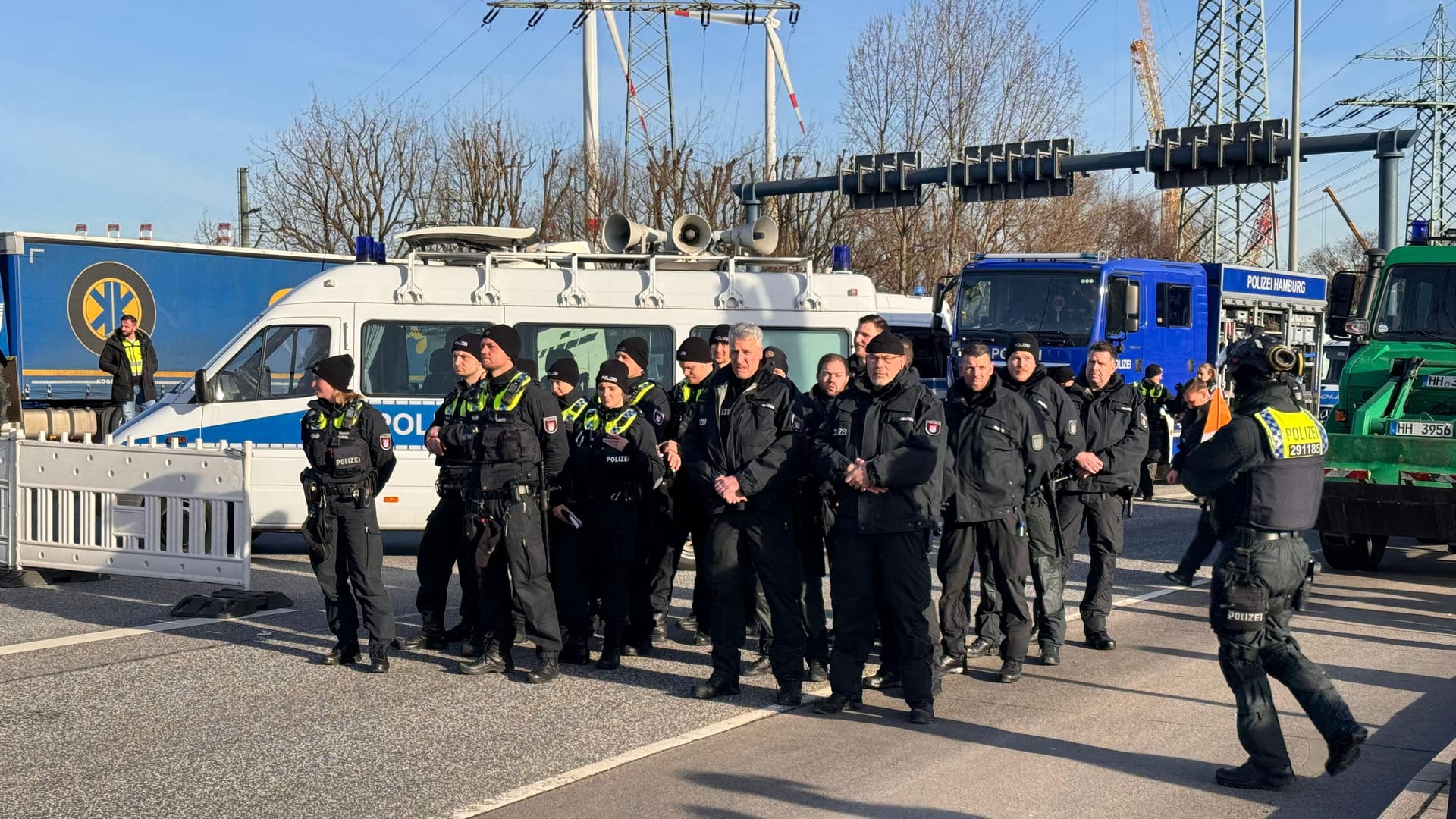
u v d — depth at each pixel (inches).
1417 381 447.8
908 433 251.9
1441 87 2149.4
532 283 477.4
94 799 210.7
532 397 284.7
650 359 479.5
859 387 260.4
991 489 286.8
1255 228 1808.6
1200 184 874.1
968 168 940.0
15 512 401.4
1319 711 213.0
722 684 277.3
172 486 376.8
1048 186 927.7
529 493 284.5
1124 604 391.2
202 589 398.6
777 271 523.5
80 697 273.1
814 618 288.0
